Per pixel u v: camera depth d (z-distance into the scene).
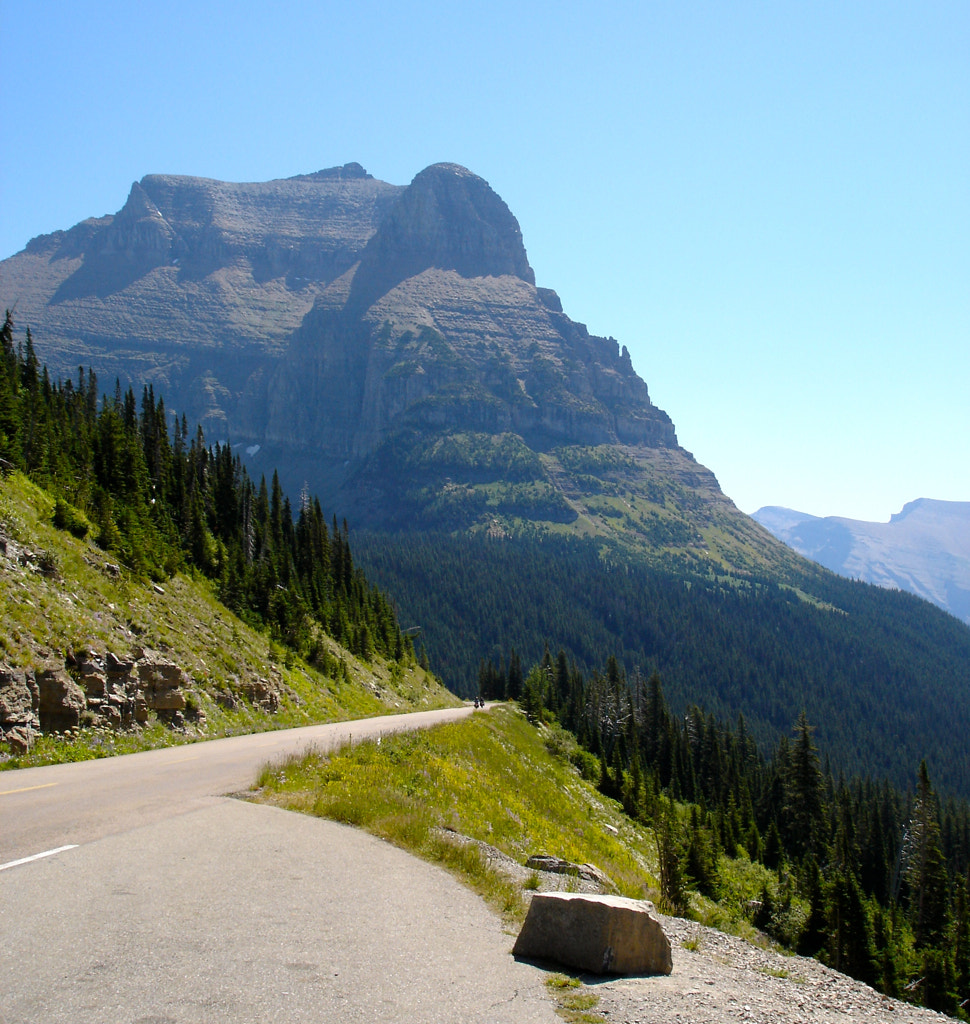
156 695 31.45
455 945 10.12
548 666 154.88
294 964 8.27
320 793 19.23
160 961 7.84
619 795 66.06
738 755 138.25
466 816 25.20
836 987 13.88
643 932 10.82
